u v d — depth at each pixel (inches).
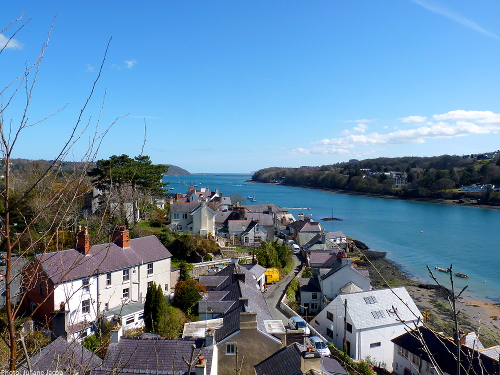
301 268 2613.2
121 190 1809.8
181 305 1504.7
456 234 4077.3
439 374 289.4
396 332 1556.3
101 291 1337.4
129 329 1267.2
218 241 2691.9
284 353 925.8
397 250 3390.7
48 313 1151.6
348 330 1542.8
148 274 1565.0
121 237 1510.8
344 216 5467.5
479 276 2640.3
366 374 1228.5
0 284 277.9
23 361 547.8
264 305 1455.5
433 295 2306.8
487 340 1702.8
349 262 2003.0
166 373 767.1
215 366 882.8
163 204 3666.3
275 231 3754.9
